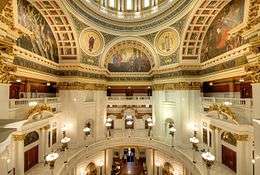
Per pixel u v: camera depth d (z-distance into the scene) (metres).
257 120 4.87
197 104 19.25
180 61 19.56
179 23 18.61
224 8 15.05
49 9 15.80
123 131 24.48
